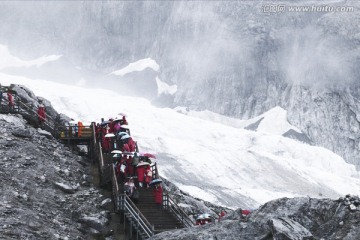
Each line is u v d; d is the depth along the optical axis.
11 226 25.72
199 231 21.77
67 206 30.44
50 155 36.19
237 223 21.19
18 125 38.50
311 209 20.78
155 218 28.88
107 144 36.38
